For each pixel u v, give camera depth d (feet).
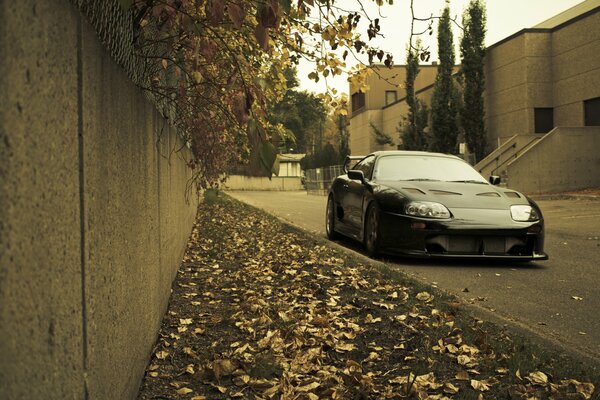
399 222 23.45
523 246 23.21
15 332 3.64
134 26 9.97
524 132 84.58
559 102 82.79
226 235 31.91
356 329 13.23
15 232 3.67
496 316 14.48
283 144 8.87
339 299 16.34
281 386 9.82
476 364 10.89
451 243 22.94
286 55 12.73
